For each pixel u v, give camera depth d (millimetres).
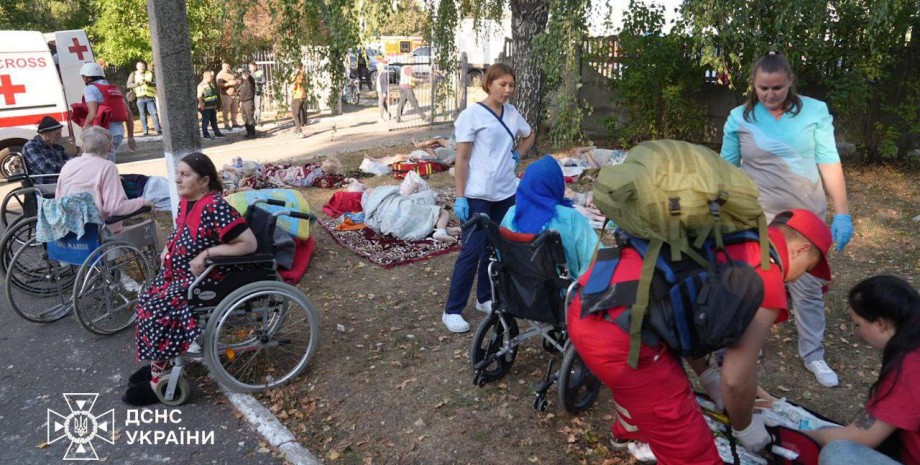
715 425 2973
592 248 3652
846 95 8789
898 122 9344
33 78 10578
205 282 3861
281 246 5855
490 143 4551
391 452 3480
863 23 8812
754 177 3697
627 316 2260
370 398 3975
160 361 3918
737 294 2078
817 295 3943
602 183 2307
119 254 5090
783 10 8305
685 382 2422
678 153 2213
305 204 6441
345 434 3658
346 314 5148
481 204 4605
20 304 5586
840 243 3527
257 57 19047
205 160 3938
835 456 2438
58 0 21453
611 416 3744
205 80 15188
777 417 3090
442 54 10203
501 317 3896
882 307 2432
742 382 2268
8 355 4688
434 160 10344
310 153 12750
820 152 3533
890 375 2389
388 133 15211
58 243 4969
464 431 3623
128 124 11695
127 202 5016
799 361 4246
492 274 3787
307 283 5809
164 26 5789
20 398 4125
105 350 4762
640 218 2193
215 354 3861
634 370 2334
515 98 10711
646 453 3254
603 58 11609
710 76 10906
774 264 2254
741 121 3705
